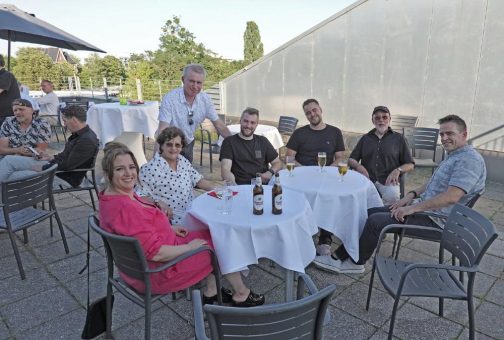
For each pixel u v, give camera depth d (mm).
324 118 6887
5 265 2881
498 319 2230
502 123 5000
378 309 2340
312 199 2641
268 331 1177
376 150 3533
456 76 5277
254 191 2127
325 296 1187
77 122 3441
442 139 2523
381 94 6070
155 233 1822
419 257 3035
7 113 4477
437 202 2373
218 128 3959
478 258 1736
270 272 2797
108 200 1828
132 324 2215
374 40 5961
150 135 5531
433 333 2115
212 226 2057
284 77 7293
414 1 5449
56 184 3564
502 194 4641
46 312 2324
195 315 1398
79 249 3154
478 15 4930
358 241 2662
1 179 3537
